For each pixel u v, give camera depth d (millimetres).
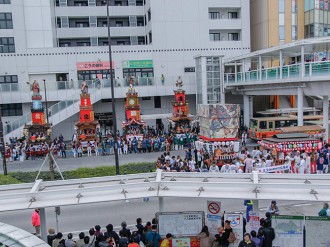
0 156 30969
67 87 38844
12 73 40625
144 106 42656
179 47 43812
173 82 41688
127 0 48156
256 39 48219
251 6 49000
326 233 10070
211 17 45406
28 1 40938
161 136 33844
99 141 34000
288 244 10352
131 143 31656
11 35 40250
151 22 42969
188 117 34250
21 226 15688
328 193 9734
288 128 25250
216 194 10055
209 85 38875
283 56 36844
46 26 41625
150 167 22734
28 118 34344
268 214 11727
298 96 28188
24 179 21250
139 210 17031
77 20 46625
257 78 33188
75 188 10469
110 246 9828
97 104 41344
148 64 43312
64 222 15773
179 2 43406
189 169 20812
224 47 44750
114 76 42594
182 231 10984
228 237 10688
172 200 18344
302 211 15906
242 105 43812
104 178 11398
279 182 10523
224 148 22875
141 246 10547
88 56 41938
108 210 17203
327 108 26547
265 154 22188
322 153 21344
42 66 41250
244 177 11031
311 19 45531
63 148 30797
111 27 46281
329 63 25047
